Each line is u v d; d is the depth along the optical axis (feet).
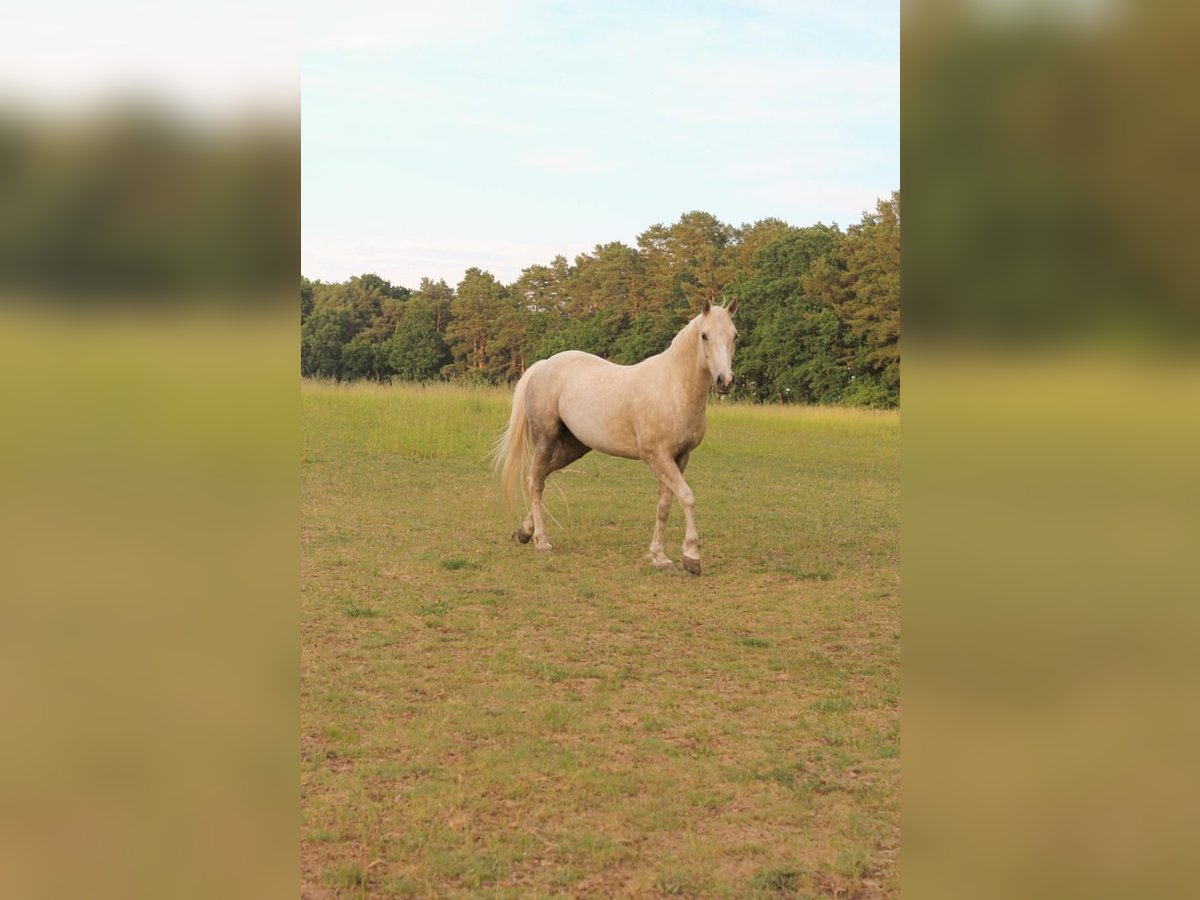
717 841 10.02
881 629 18.65
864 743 12.93
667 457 22.93
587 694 14.87
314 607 19.13
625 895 8.85
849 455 43.91
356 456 37.73
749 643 17.66
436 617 18.79
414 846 9.74
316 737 12.73
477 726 13.33
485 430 45.52
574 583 21.77
